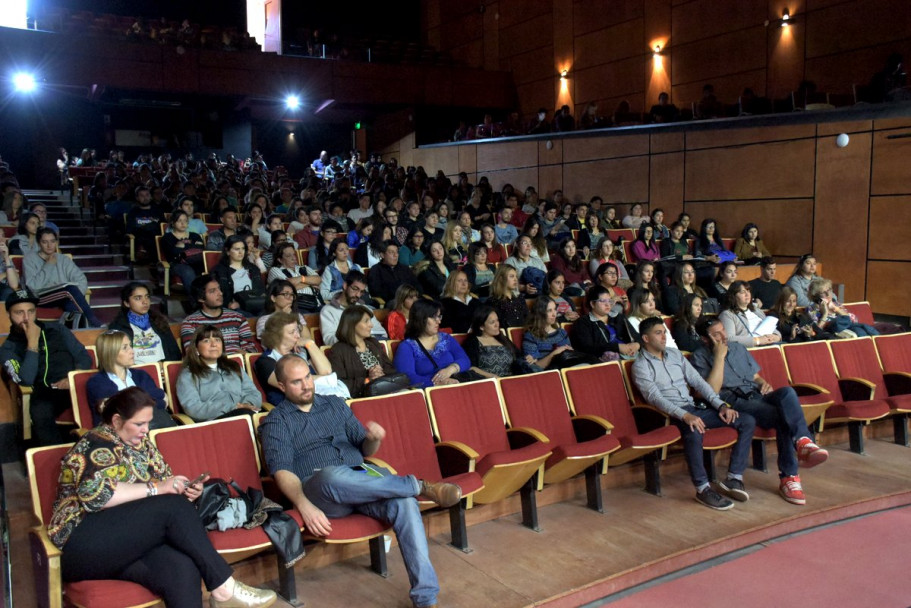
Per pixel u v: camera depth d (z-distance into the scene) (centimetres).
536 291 722
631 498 441
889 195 863
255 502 306
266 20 1864
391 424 384
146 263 841
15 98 1523
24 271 605
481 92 1628
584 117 1229
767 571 359
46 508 292
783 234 968
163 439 328
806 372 543
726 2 1235
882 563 367
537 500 427
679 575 356
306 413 346
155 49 1377
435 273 695
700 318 592
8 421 476
